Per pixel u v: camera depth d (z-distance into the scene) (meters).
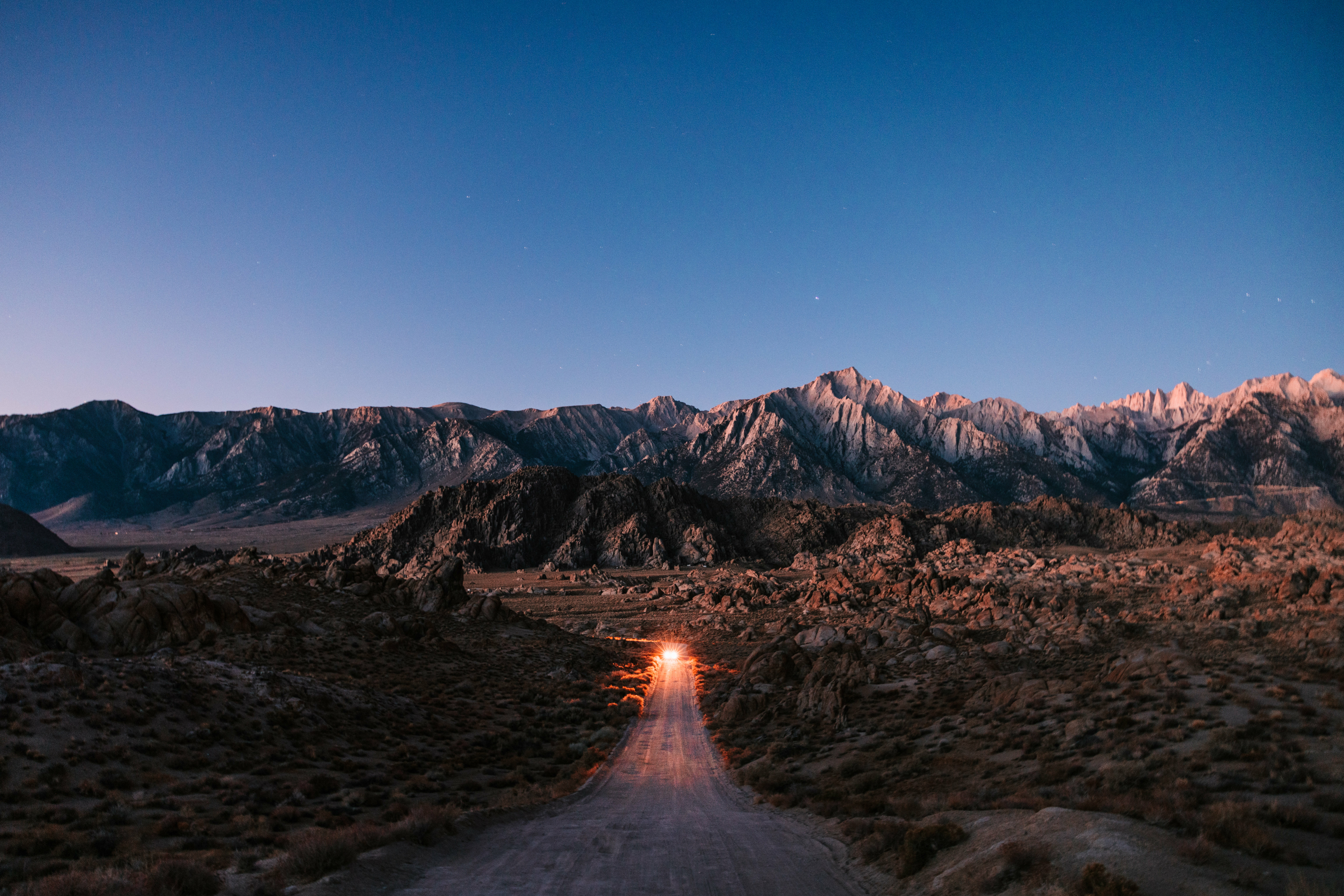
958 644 91.88
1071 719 37.34
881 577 193.75
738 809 29.88
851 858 20.14
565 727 55.19
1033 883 14.62
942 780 31.44
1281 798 19.89
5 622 47.09
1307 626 62.16
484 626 103.25
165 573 93.62
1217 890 13.44
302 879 17.09
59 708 31.39
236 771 31.73
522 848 21.69
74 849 19.98
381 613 81.94
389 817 27.33
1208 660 48.31
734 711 60.09
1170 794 20.92
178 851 20.73
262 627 65.44
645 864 19.81
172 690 37.47
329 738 40.22
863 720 50.56
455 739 46.84
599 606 186.25
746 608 165.75
